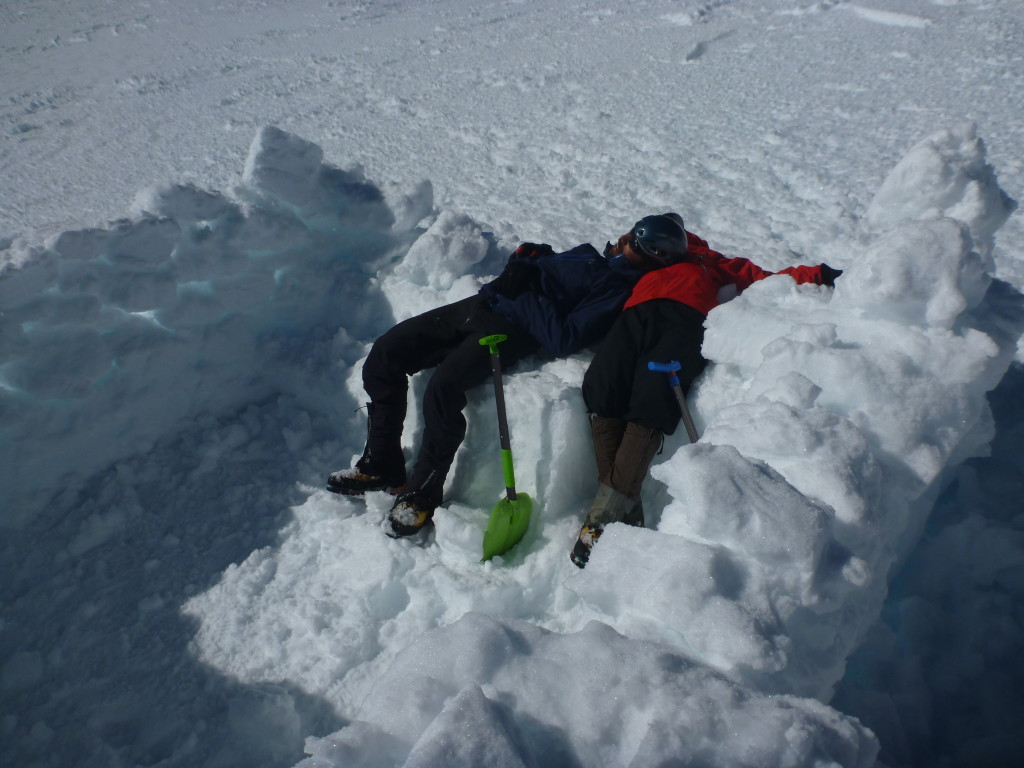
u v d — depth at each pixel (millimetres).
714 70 7629
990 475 2510
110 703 2109
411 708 1477
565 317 2760
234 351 3172
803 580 1657
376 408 2760
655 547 1738
